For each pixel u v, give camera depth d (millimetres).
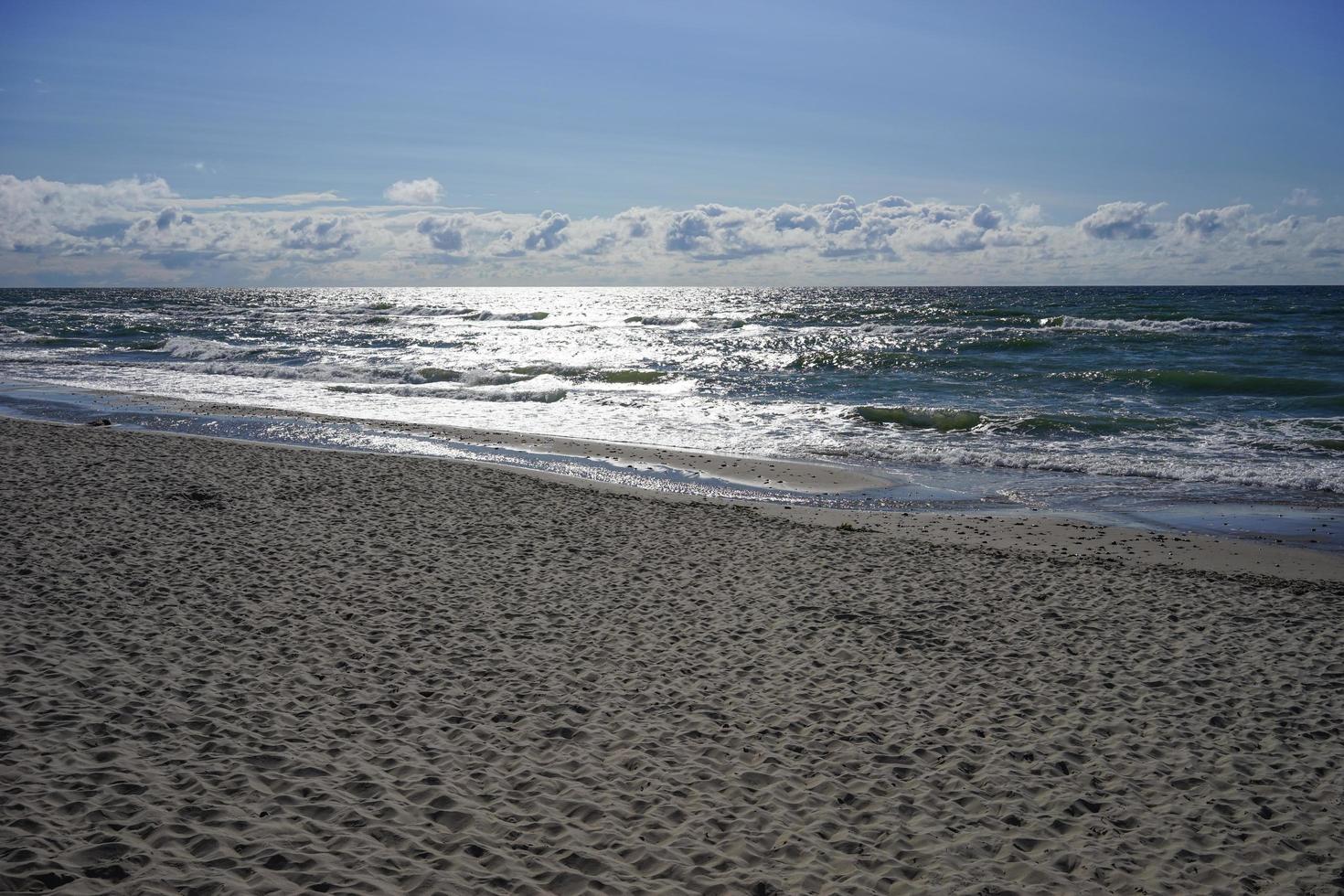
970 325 60250
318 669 7699
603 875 5008
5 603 8711
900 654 8711
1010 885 5109
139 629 8289
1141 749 6848
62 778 5535
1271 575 11820
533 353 44688
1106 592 10828
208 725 6488
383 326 66125
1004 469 18906
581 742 6688
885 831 5645
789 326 62844
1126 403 26703
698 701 7496
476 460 19266
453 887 4770
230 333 57969
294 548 11320
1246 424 22797
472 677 7766
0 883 4379
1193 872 5270
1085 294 128750
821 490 17031
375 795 5695
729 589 10617
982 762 6594
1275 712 7516
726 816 5727
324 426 23219
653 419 25109
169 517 12391
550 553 11820
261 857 4871
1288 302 89875
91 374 34656
